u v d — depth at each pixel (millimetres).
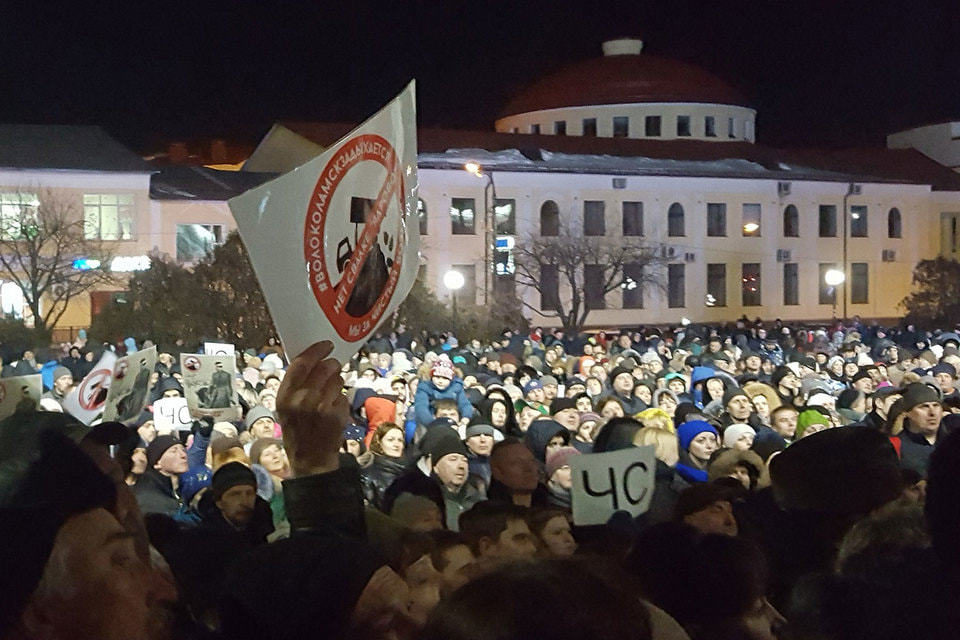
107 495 2637
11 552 2275
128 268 46250
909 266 63344
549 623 1713
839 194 61812
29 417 4719
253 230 3062
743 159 63312
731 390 10695
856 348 22094
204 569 4543
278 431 9742
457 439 7457
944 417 8656
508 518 4801
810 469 3949
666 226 58094
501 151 57156
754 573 3303
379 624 2553
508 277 54625
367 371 15328
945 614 2752
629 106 70500
